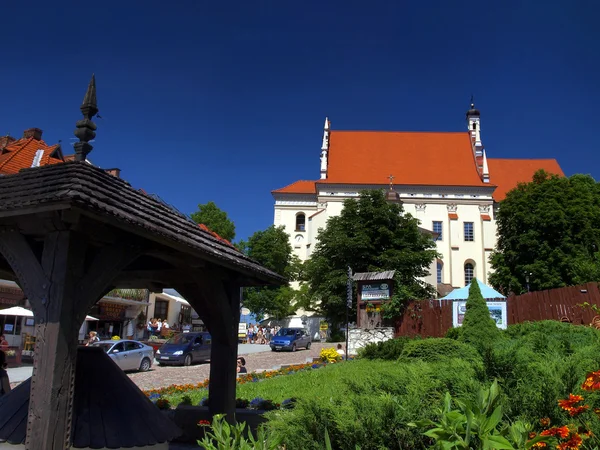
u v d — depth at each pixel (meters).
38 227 3.94
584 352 5.41
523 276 38.56
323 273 40.06
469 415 3.07
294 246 63.59
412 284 37.22
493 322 17.47
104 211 3.81
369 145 65.75
